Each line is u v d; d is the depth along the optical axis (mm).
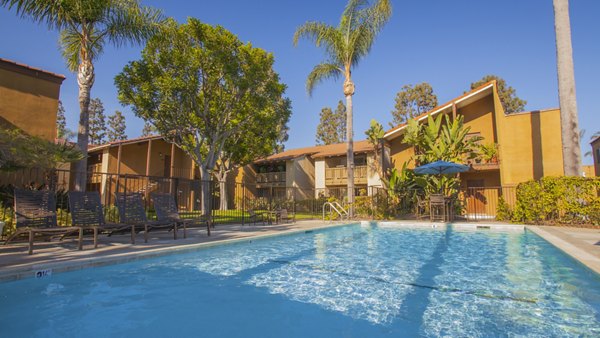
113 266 5328
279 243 8742
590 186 10547
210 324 3258
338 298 4113
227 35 16359
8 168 7754
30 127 12938
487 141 18797
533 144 16797
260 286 4633
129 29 11062
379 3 16078
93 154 22453
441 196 13711
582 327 3145
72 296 4031
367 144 26922
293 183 27094
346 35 16656
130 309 3658
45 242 6922
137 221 7688
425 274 5387
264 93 18125
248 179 30172
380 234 11039
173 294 4227
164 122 17062
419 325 3234
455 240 9484
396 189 17203
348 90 16719
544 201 11102
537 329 3105
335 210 15898
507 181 17031
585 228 9992
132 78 15812
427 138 17062
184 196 23500
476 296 4180
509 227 11133
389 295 4230
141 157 22547
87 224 6801
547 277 5062
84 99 10305
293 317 3457
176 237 7801
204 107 17188
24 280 4305
